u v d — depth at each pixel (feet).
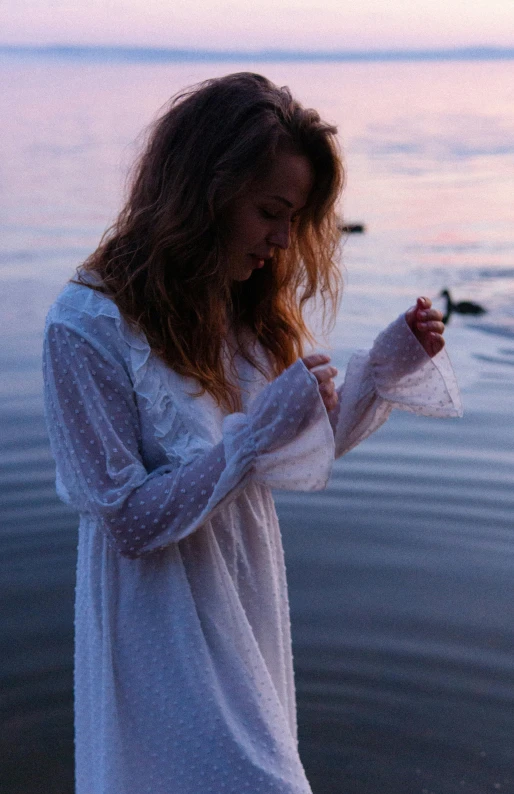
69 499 5.79
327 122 5.71
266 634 5.91
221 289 5.73
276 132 5.44
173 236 5.49
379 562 13.39
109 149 77.25
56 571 13.24
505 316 26.66
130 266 5.61
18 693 10.94
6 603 12.52
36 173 60.90
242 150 5.41
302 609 12.33
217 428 5.68
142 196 5.77
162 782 5.37
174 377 5.56
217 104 5.52
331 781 9.53
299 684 10.98
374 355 6.29
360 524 14.46
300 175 5.58
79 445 5.33
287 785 5.30
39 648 11.67
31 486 15.53
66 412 5.34
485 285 30.58
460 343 24.07
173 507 5.18
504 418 18.43
